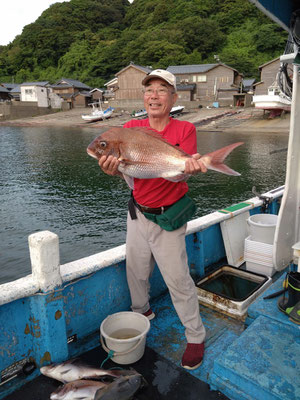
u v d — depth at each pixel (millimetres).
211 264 3973
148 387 2238
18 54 93312
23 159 24938
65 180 18297
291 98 2898
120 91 60125
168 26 79125
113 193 15625
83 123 55656
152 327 2861
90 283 2660
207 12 86000
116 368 2410
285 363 2160
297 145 2887
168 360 2484
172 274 2352
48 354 2340
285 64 2705
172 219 2215
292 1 2262
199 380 2291
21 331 2293
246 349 2297
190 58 68875
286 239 3148
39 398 2172
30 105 67062
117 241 10219
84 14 104438
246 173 18703
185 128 2209
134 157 1953
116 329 2684
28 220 12156
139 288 2729
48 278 2207
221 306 3025
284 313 2615
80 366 2309
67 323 2555
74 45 89125
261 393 2002
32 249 2170
